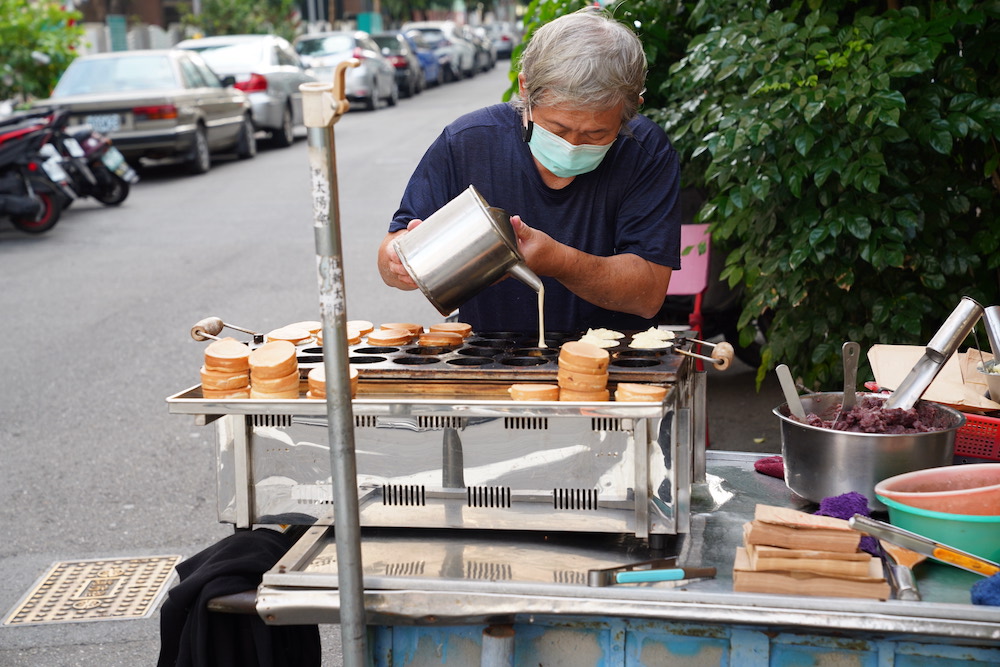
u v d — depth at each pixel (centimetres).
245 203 1082
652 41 379
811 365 349
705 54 323
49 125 976
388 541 177
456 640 164
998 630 142
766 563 151
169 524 394
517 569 165
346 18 4188
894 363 225
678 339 202
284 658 179
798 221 315
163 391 541
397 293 706
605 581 156
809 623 146
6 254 874
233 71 1484
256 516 179
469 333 212
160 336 630
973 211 333
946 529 162
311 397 172
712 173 322
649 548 172
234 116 1371
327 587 162
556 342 204
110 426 495
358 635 151
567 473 168
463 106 2036
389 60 2272
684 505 171
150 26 2884
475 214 177
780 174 310
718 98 342
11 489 427
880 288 332
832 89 287
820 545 151
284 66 1572
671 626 157
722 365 182
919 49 289
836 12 337
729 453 225
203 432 488
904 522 166
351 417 146
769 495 200
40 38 1252
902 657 151
